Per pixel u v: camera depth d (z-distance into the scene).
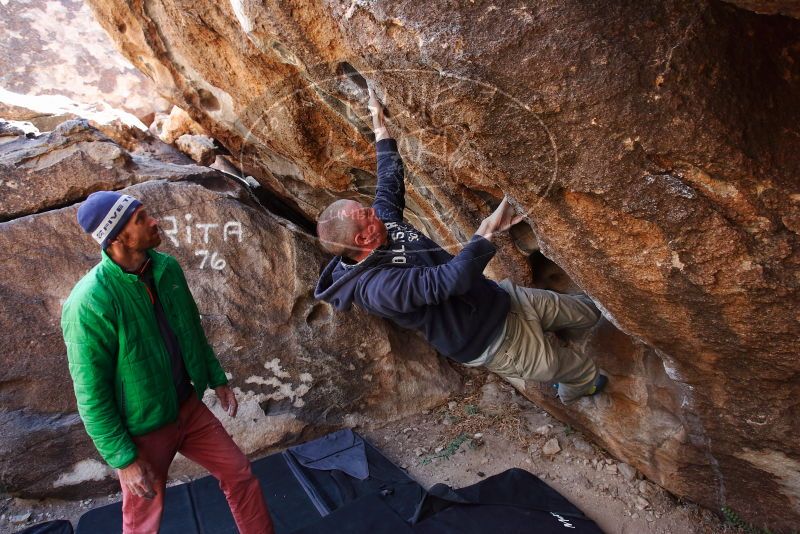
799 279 1.38
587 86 1.21
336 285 2.04
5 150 3.06
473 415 3.46
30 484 2.84
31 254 2.86
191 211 3.12
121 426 1.73
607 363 2.68
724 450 2.19
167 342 1.87
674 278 1.53
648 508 2.63
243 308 3.19
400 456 3.21
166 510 2.72
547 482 2.86
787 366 1.66
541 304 2.41
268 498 2.79
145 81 5.62
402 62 1.34
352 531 2.49
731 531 2.44
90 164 3.04
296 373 3.29
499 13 1.20
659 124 1.23
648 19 1.17
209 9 2.19
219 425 2.02
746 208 1.32
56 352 2.88
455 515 2.57
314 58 1.84
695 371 1.95
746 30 1.21
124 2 2.66
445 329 2.16
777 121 1.25
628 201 1.38
